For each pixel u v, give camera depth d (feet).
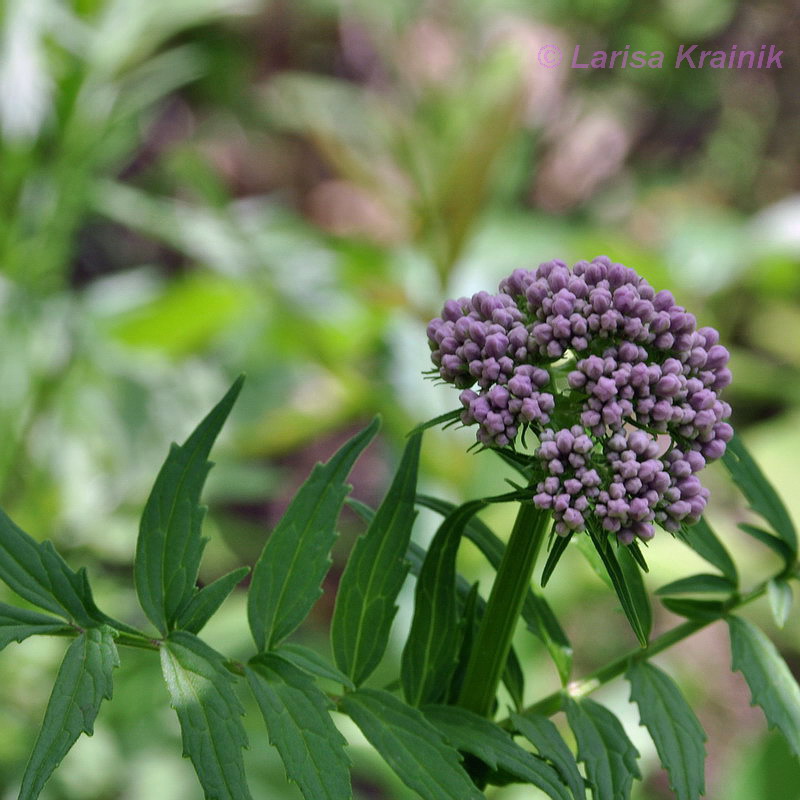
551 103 5.24
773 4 5.72
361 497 4.37
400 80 4.83
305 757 1.62
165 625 1.66
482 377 1.63
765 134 5.99
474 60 4.87
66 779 2.84
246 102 5.74
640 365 1.62
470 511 1.70
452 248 3.36
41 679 2.97
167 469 1.67
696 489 1.62
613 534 1.63
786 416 4.47
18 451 3.22
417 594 1.72
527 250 4.31
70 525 3.29
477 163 3.25
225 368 3.88
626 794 1.67
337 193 5.21
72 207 3.25
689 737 1.69
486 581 3.01
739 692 4.13
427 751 1.64
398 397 3.55
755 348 5.18
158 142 5.71
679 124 5.95
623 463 1.61
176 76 3.62
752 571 4.10
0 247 3.20
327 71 6.20
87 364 3.46
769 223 4.47
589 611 3.96
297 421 3.81
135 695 2.91
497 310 1.64
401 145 3.39
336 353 3.84
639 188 5.81
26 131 3.08
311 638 3.64
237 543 4.02
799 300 5.04
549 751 1.68
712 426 1.63
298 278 3.80
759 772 2.70
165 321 3.78
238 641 3.19
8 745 2.83
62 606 1.64
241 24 5.66
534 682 3.20
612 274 1.65
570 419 1.64
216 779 1.60
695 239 4.54
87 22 3.11
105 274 5.44
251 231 4.00
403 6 5.09
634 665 1.74
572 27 5.51
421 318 3.62
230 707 1.62
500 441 1.61
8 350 3.15
